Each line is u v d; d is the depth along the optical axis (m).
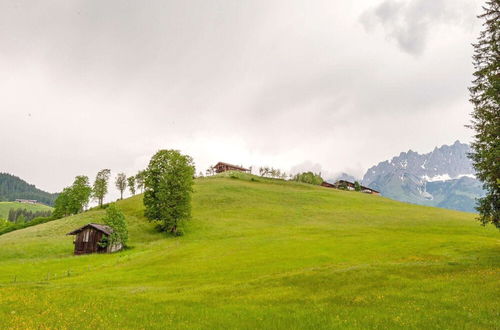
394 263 33.72
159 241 72.62
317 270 33.28
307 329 17.09
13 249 67.38
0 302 24.66
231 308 21.81
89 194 127.19
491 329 15.62
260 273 36.28
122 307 22.88
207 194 120.31
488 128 31.17
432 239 57.00
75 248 67.62
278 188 145.38
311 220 91.94
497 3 33.28
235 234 74.44
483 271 27.97
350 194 146.12
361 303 21.36
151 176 82.06
